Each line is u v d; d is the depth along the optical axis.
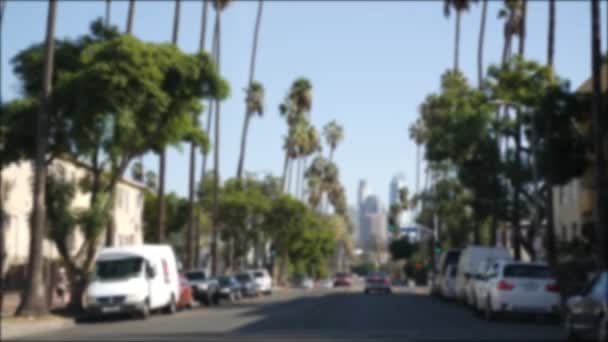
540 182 41.81
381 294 59.53
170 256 34.47
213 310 36.25
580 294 18.64
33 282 29.17
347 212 133.50
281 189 76.50
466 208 67.00
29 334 24.62
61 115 31.41
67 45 32.84
